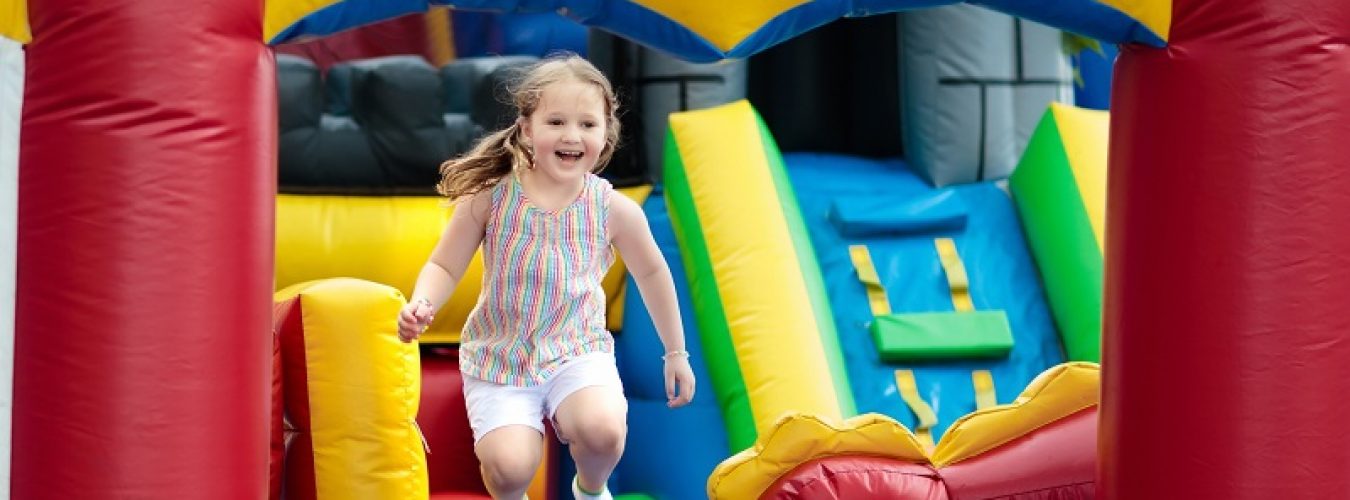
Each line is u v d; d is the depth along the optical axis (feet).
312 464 16.25
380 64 21.13
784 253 20.06
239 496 11.69
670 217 21.07
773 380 19.06
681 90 22.31
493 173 13.91
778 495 14.33
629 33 13.01
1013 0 12.89
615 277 21.16
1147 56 12.63
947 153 22.59
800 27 13.12
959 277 21.12
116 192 11.35
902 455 14.80
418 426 18.65
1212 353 12.17
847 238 21.63
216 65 11.59
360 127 21.04
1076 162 21.20
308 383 16.24
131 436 11.35
